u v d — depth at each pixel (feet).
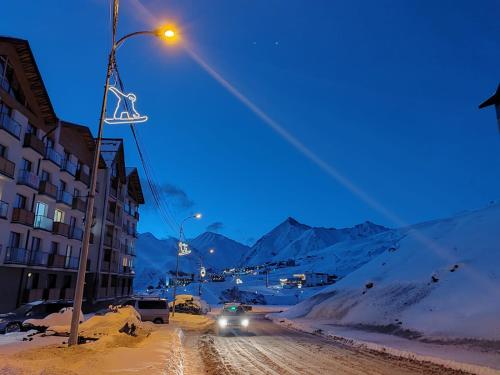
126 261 206.28
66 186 139.64
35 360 31.81
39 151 116.26
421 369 42.45
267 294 387.34
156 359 36.83
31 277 117.08
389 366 44.04
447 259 104.27
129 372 30.35
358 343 65.72
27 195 113.80
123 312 64.95
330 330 88.74
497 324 60.18
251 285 516.32
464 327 64.64
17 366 25.93
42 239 122.93
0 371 23.91
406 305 91.56
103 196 165.17
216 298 319.88
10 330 63.93
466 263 94.02
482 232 110.11
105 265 167.43
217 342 65.77
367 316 98.22
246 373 38.55
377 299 105.19
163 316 95.50
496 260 88.28
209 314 178.70
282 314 162.81
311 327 98.37
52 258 125.08
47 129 123.54
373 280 121.29
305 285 480.64
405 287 101.96
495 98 79.82
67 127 140.15
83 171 150.61
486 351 51.42
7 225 104.22
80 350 36.65
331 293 143.23
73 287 141.49
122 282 197.98
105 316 60.49
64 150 139.03
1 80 102.01
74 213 145.69
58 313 66.80
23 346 44.83
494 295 72.95
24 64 108.99
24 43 104.22
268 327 106.63
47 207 125.29
